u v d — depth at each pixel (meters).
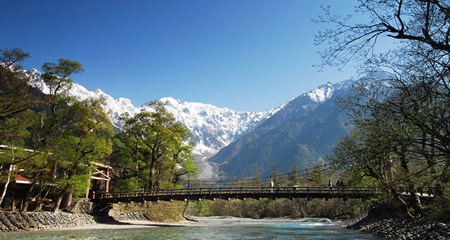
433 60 7.99
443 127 8.01
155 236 25.00
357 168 15.93
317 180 63.75
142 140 41.06
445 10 7.18
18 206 29.83
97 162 35.34
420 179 11.95
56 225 27.89
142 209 42.25
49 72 28.33
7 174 23.12
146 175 38.62
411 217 22.39
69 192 30.77
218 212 91.25
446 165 9.23
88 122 28.80
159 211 44.72
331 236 25.95
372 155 10.84
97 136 29.81
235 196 32.94
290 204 76.00
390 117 9.28
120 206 39.91
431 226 18.56
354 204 46.34
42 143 27.69
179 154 44.47
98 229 28.98
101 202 36.44
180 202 50.69
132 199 35.25
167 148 41.22
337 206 64.81
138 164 43.19
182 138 44.22
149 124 39.34
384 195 19.05
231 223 51.72
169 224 39.44
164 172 43.72
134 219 39.28
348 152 12.70
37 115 26.84
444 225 17.70
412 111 8.46
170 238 23.97
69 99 29.75
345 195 27.36
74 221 30.22
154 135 38.97
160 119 39.22
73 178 28.36
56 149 27.66
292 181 80.56
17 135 22.94
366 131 10.98
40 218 26.86
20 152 22.56
